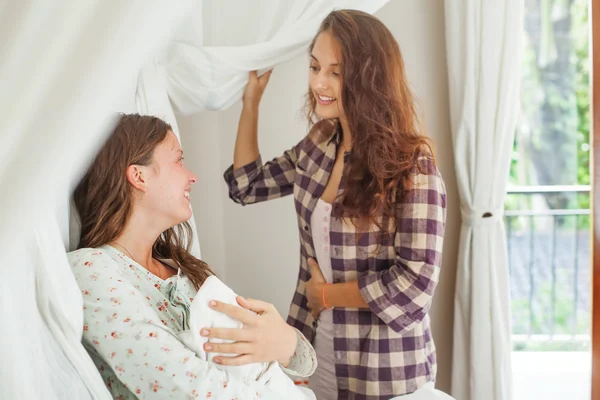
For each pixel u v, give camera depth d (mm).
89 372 1074
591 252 2262
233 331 1206
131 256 1322
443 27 2504
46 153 806
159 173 1312
